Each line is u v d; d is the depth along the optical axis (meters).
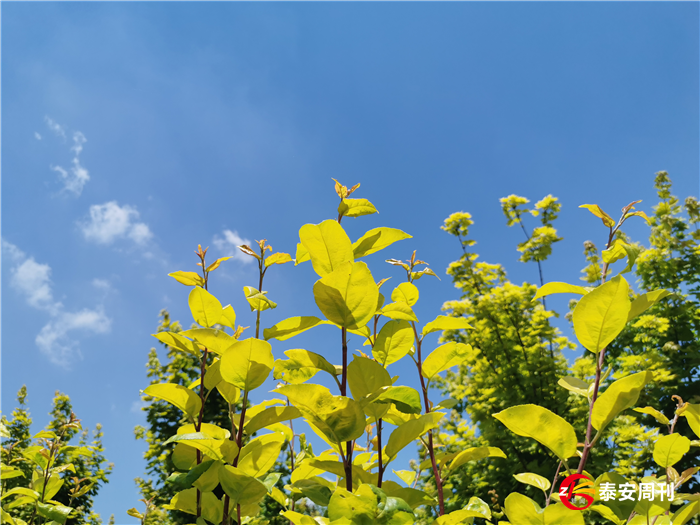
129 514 2.34
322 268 1.62
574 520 1.19
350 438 1.45
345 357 1.55
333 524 1.21
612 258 1.51
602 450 8.06
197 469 1.55
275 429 2.07
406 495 1.59
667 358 8.84
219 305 1.85
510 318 10.17
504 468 8.90
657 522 1.52
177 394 1.77
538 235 11.04
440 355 2.04
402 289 1.99
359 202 1.82
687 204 10.51
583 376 9.20
